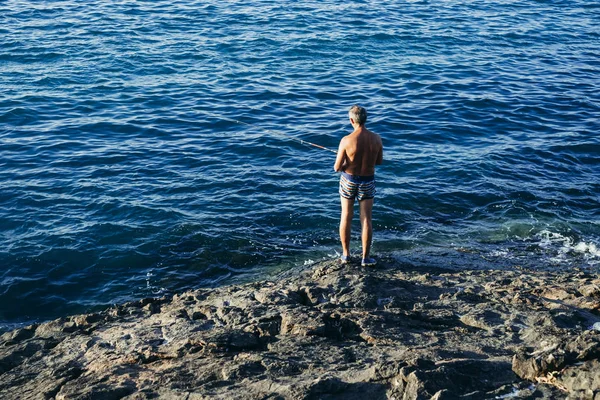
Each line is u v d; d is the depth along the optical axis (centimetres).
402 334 685
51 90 1742
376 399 539
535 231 1139
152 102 1692
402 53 2116
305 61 2017
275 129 1548
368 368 584
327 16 2450
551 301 772
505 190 1284
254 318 741
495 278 885
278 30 2281
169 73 1889
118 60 1967
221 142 1475
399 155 1423
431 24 2416
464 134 1545
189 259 1052
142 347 705
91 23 2297
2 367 731
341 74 1922
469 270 958
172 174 1321
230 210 1190
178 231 1118
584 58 2127
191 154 1414
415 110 1673
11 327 901
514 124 1608
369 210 898
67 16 2364
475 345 644
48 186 1261
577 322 701
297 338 682
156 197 1227
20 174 1308
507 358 590
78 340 765
